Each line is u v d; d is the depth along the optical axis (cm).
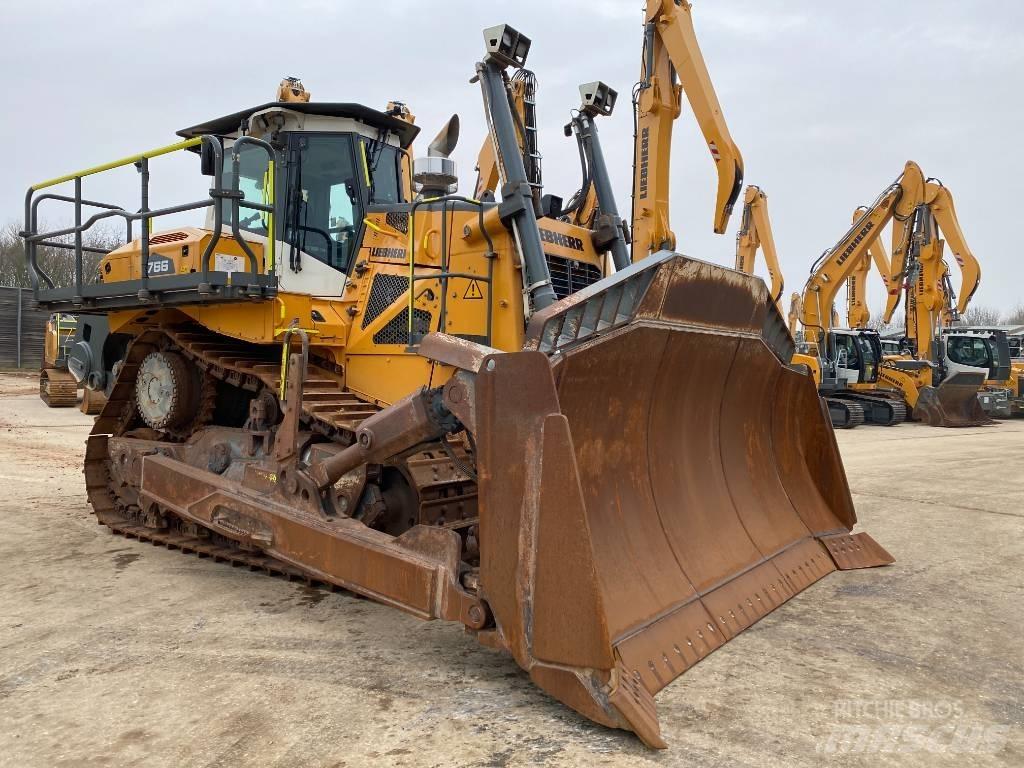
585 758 290
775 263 2173
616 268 618
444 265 509
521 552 324
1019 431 1952
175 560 575
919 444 1577
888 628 444
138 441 659
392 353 531
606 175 654
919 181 2105
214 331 593
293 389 479
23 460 1048
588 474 373
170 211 539
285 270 563
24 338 3128
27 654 394
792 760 293
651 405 420
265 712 328
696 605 400
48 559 576
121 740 305
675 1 722
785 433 579
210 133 641
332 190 590
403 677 365
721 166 695
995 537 693
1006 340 2439
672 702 342
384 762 287
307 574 452
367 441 419
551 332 343
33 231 669
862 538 591
